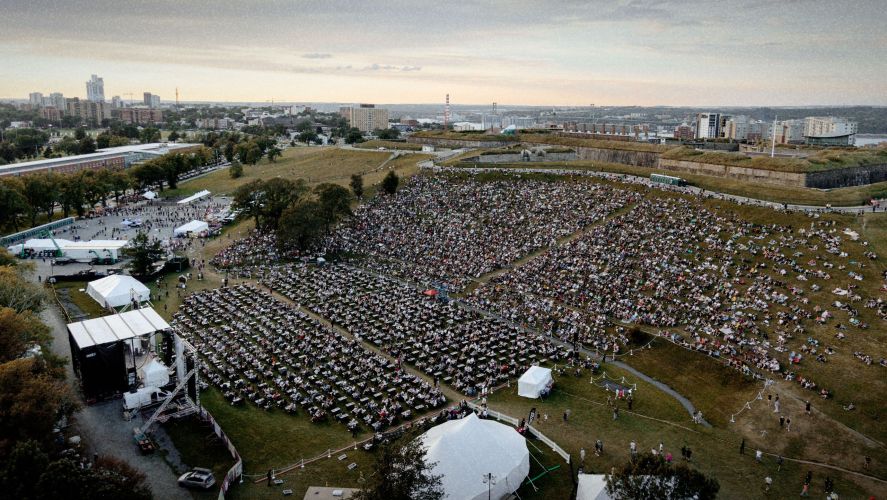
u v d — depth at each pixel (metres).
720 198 164.38
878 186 173.75
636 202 175.25
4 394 65.31
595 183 195.50
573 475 71.75
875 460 78.00
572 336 112.88
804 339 103.06
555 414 87.62
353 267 158.62
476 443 68.50
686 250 139.62
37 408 66.44
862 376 92.38
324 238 179.62
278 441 79.88
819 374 94.62
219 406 88.56
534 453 76.69
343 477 71.81
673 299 121.00
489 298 130.25
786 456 79.19
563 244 155.62
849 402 88.31
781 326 107.50
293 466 74.12
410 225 183.12
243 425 83.50
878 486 73.25
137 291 129.62
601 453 77.19
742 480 73.00
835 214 143.38
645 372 103.00
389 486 56.94
